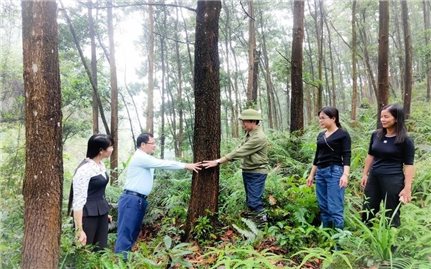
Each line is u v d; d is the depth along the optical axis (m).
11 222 4.66
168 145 20.33
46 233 3.08
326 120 4.34
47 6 3.04
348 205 4.79
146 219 5.91
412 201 5.30
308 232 4.09
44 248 3.07
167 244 4.01
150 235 5.63
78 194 3.92
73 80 12.95
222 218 4.74
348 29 24.23
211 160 4.45
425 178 5.57
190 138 19.88
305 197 4.97
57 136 3.15
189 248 4.16
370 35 25.38
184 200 6.00
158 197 6.21
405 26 10.44
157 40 21.53
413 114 11.25
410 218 4.05
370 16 21.48
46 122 3.07
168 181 6.50
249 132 4.82
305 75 12.26
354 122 10.47
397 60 28.50
